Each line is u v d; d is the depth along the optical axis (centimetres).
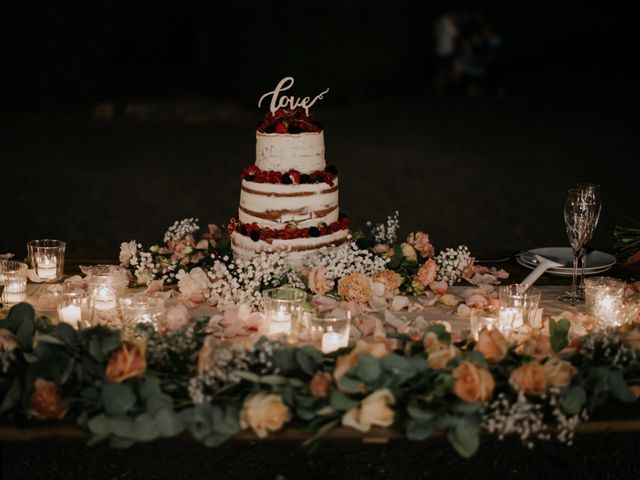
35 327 262
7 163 902
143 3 1755
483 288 326
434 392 233
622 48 1927
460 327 293
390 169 884
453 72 1392
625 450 344
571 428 235
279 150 326
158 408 229
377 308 308
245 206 335
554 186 816
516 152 966
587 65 1725
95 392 234
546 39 2061
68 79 1216
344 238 343
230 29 1269
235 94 1295
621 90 1423
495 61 1395
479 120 1170
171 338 252
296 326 275
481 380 232
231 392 239
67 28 1197
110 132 1090
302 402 232
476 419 230
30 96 1209
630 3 2152
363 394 234
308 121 332
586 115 1198
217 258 346
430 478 325
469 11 1395
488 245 645
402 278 321
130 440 231
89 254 375
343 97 1298
